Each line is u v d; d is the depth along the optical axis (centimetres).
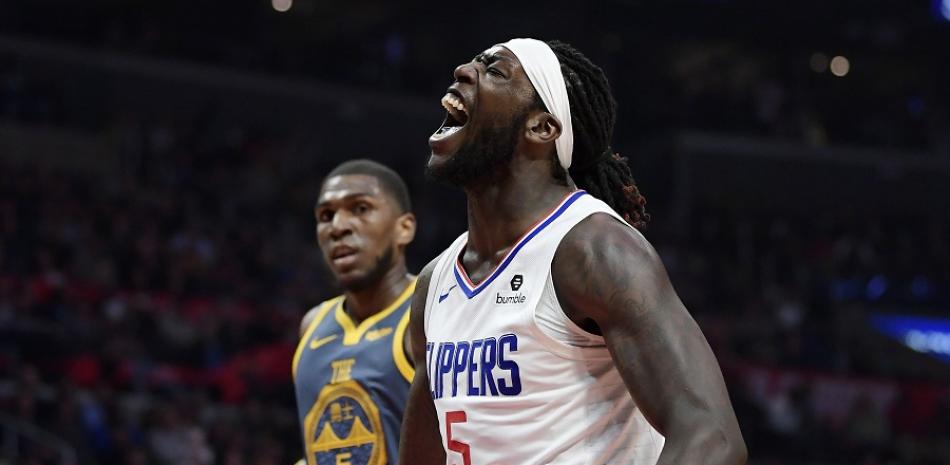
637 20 3172
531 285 315
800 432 1895
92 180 2403
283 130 3008
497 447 316
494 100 325
